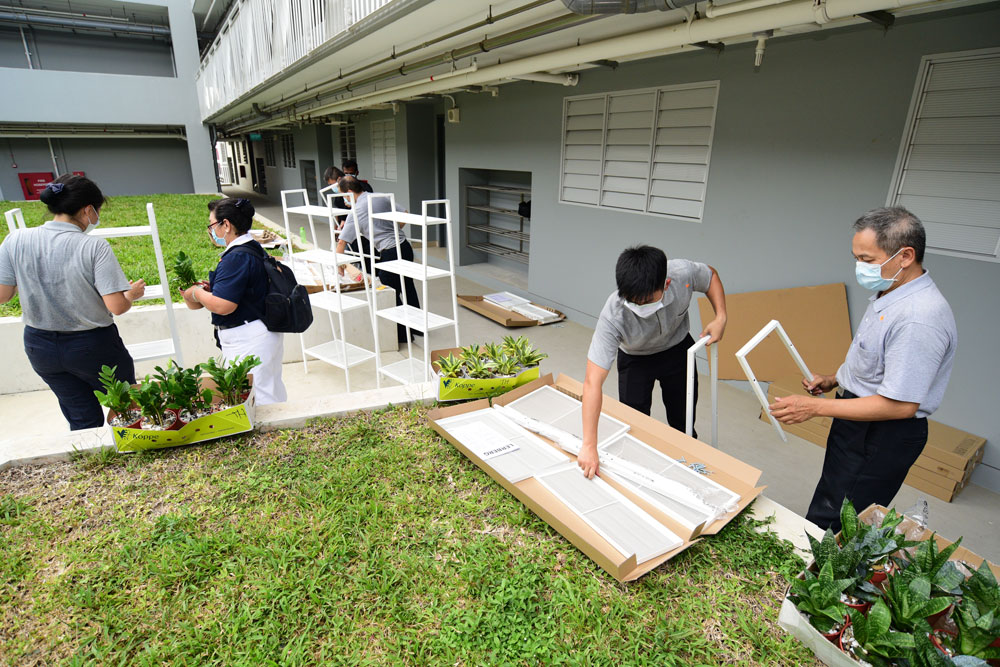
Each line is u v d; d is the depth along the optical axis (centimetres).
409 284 502
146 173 1781
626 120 459
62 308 237
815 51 322
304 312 298
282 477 195
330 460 206
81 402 269
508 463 189
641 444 202
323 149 1333
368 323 479
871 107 304
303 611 140
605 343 198
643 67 432
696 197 415
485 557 157
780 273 369
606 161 489
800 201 348
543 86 542
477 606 142
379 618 140
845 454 184
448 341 505
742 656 129
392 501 183
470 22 340
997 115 260
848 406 165
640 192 461
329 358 398
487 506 180
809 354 350
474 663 127
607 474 183
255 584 149
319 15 464
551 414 225
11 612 140
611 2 236
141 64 1761
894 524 139
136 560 157
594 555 148
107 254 240
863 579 133
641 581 149
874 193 312
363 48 443
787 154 349
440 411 221
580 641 132
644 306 198
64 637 133
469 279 763
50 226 233
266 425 227
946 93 275
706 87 390
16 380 390
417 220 304
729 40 321
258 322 287
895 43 289
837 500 189
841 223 330
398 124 888
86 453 205
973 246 279
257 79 740
